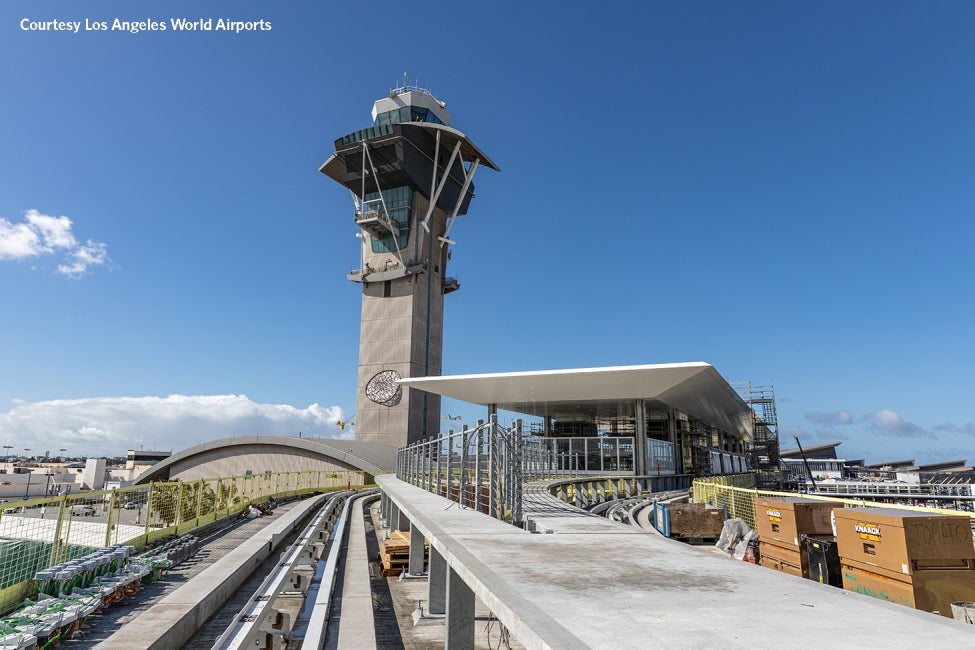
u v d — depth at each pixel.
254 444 66.94
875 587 7.74
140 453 146.12
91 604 8.10
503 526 8.33
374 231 72.25
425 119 74.94
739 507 16.06
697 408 48.94
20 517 9.86
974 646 2.97
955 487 41.97
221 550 15.06
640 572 5.00
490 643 8.05
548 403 46.19
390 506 21.83
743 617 3.55
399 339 69.62
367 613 9.87
